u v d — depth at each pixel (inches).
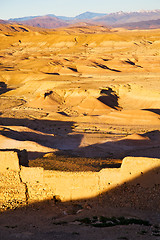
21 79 7111.2
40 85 6033.5
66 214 1001.5
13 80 7121.1
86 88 5177.2
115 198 1035.9
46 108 4783.5
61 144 2719.0
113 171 1048.8
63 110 4630.9
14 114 4365.2
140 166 1026.1
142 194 1015.0
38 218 987.3
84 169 1327.5
